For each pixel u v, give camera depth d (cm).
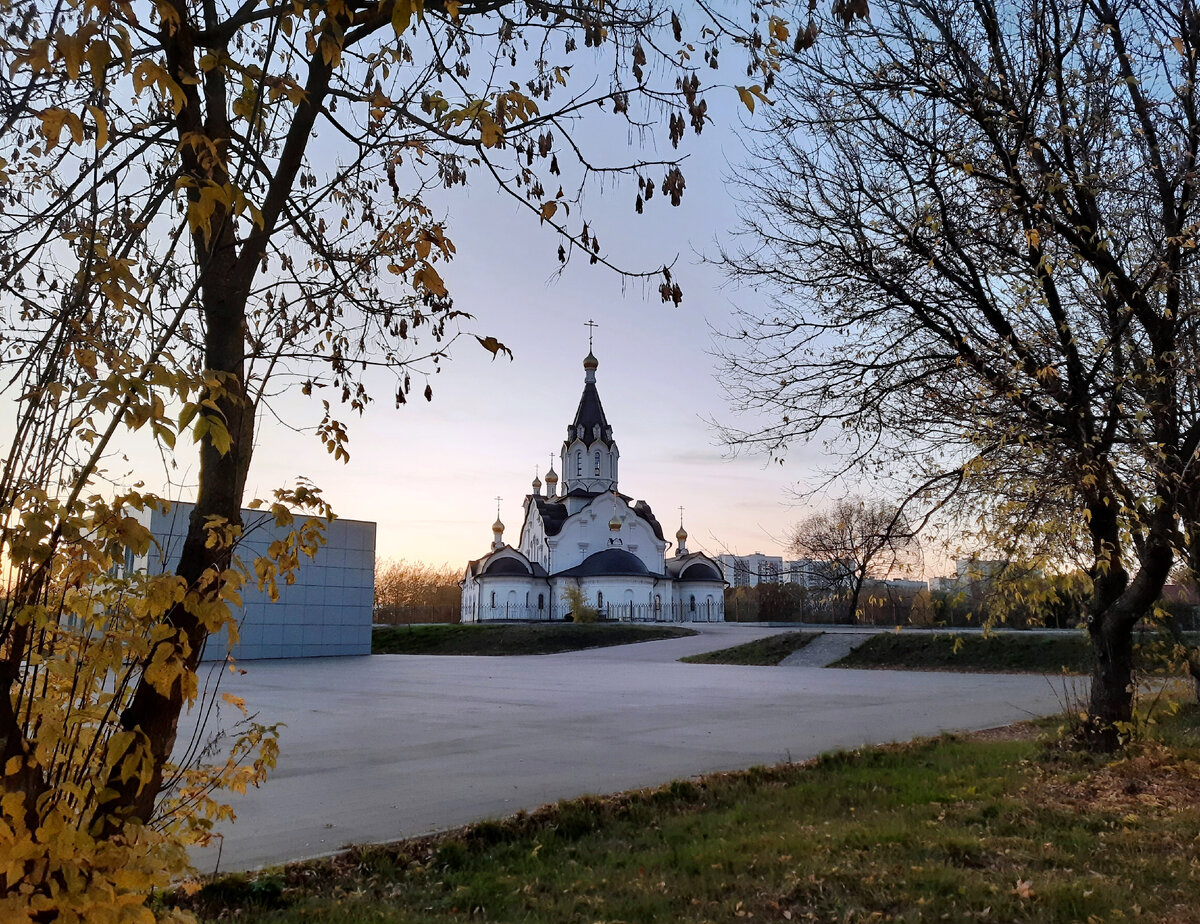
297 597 3916
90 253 286
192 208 265
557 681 2611
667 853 699
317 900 603
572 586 6681
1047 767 975
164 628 282
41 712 275
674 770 1064
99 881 254
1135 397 830
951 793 878
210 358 353
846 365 1019
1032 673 2672
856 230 986
